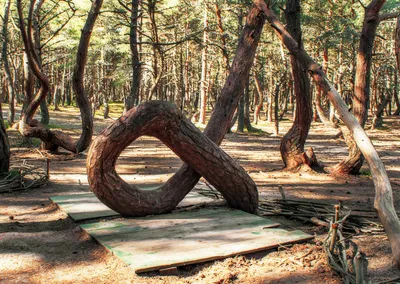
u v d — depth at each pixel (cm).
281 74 3428
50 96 4625
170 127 528
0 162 849
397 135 2789
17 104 3797
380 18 1018
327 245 448
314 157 1084
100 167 509
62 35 2625
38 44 1548
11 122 2048
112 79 4088
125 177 973
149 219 547
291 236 484
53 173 988
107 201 533
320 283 386
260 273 407
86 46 1063
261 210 636
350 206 713
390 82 3444
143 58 2842
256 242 462
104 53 3522
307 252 448
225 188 584
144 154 1416
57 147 1316
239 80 639
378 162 480
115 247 446
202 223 530
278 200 662
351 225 556
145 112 506
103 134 502
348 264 421
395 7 2070
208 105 5156
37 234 518
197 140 548
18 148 1395
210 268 414
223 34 2119
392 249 434
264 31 2950
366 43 1031
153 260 409
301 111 1072
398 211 679
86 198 685
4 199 725
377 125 3312
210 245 452
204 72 2919
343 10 2573
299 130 1092
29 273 406
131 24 1269
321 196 802
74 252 456
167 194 576
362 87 1045
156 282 384
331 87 523
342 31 2389
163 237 477
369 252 466
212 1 2267
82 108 1216
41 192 784
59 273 405
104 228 511
